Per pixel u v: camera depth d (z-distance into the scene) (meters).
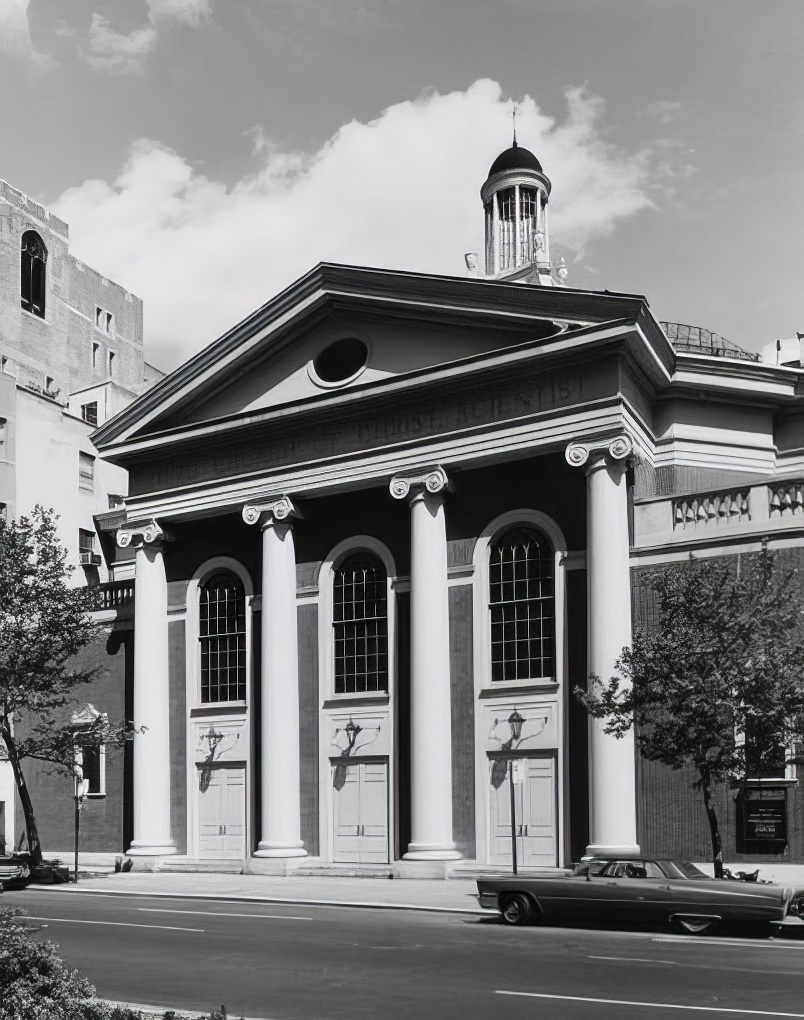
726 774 24.02
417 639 31.88
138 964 15.73
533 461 31.94
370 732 33.59
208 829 36.25
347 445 34.31
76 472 57.91
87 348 76.94
